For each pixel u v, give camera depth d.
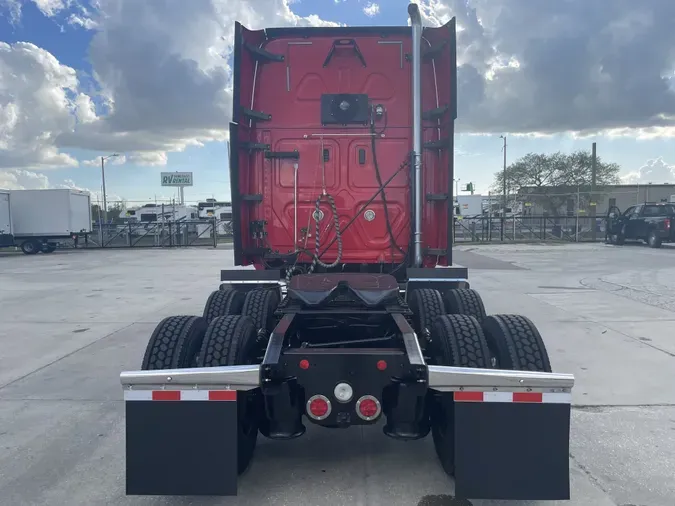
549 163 52.34
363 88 5.70
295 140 5.72
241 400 3.42
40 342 7.62
